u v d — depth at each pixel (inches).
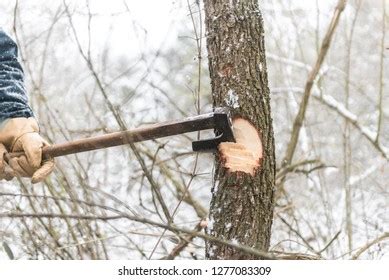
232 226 104.9
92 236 128.2
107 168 167.3
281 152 206.8
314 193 185.8
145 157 171.3
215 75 108.7
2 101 116.9
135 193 169.3
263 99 107.5
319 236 157.9
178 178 178.2
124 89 189.0
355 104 247.3
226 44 108.0
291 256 116.2
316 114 214.5
